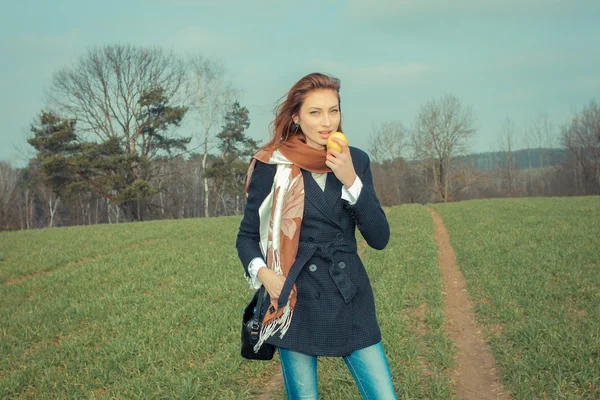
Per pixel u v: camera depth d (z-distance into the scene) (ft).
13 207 228.63
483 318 24.17
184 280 36.17
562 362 16.80
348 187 7.82
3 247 58.90
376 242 8.37
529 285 28.66
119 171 141.28
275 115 8.71
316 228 8.18
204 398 15.93
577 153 219.41
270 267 8.20
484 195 251.19
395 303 26.02
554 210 79.25
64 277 39.22
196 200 229.04
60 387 17.49
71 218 247.70
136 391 16.49
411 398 15.19
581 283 28.55
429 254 42.88
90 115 147.74
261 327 8.26
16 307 31.19
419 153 233.96
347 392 15.56
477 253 41.98
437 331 21.71
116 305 29.17
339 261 8.17
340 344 7.98
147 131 149.69
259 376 17.97
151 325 24.23
